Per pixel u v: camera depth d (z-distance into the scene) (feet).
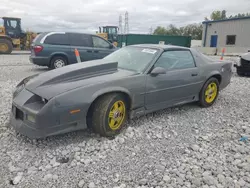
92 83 10.20
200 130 12.39
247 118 14.33
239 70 30.42
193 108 15.97
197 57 15.34
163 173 8.39
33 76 11.65
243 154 9.91
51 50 30.55
